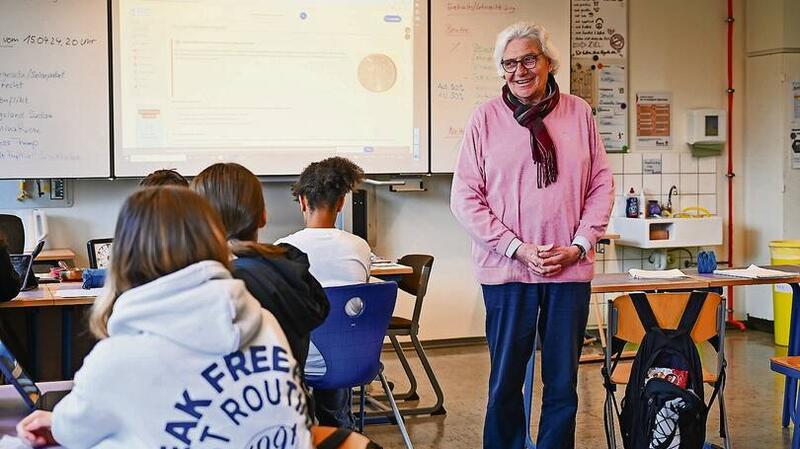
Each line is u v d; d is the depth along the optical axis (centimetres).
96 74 549
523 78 312
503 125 316
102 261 472
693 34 695
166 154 566
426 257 473
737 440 417
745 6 704
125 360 145
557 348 315
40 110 540
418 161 611
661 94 688
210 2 570
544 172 310
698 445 329
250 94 580
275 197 609
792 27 677
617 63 673
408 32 605
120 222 152
